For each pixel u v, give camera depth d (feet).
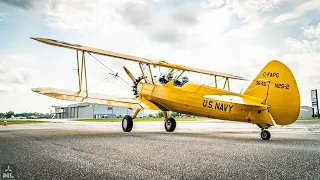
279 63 26.45
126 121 34.30
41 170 10.08
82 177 9.11
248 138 24.85
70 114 288.30
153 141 20.83
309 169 10.49
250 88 27.86
